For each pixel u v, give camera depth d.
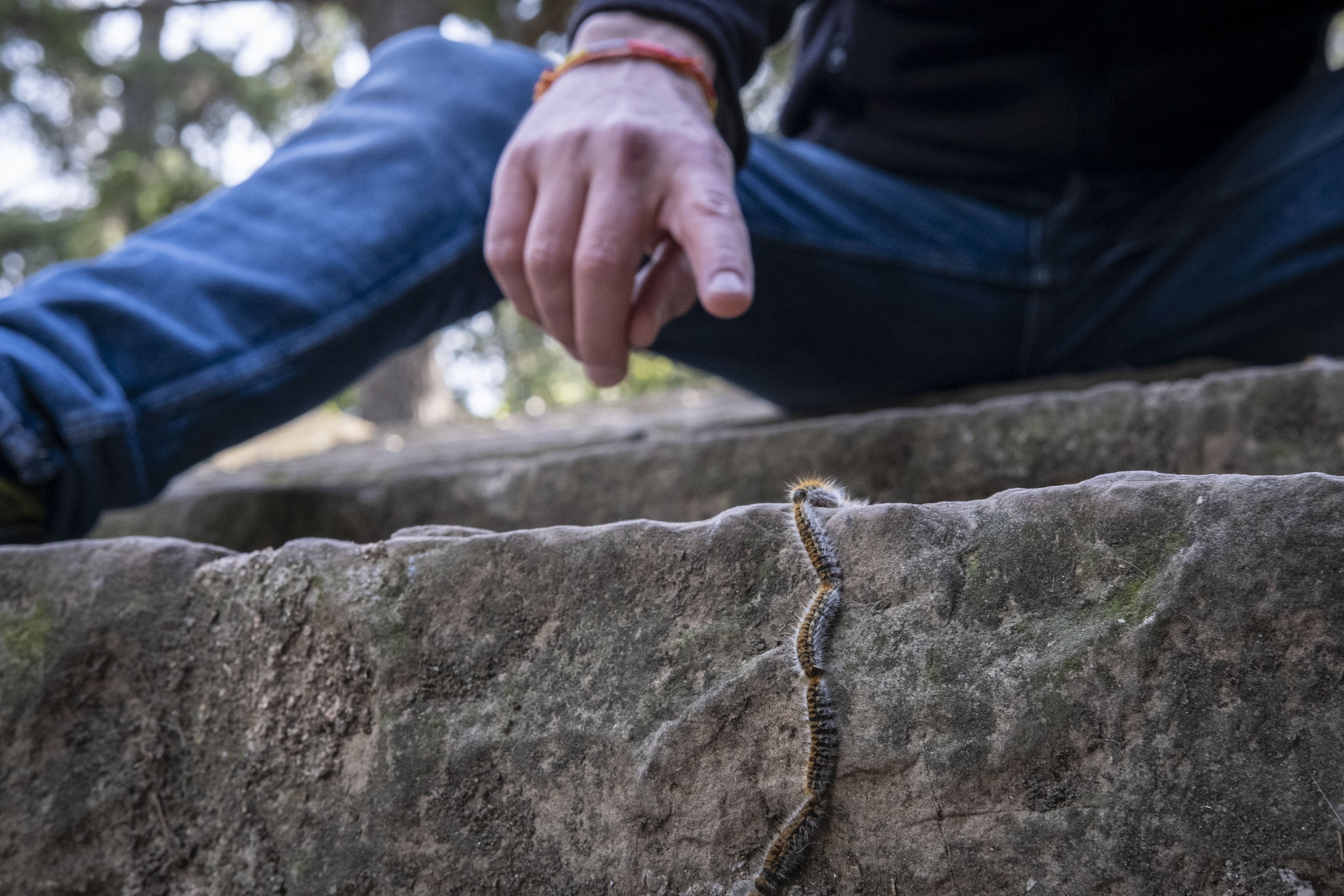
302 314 0.68
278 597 0.51
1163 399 0.65
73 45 3.21
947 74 0.79
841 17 0.84
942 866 0.45
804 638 0.46
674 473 0.72
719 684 0.47
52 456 0.62
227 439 0.68
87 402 0.62
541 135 0.63
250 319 0.67
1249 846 0.43
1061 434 0.66
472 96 0.74
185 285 0.66
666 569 0.49
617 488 0.72
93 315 0.64
